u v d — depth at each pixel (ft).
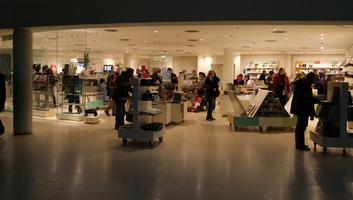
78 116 32.01
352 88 33.04
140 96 21.50
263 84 40.96
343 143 19.29
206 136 24.79
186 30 38.99
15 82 24.32
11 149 19.83
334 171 15.79
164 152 19.45
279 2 19.79
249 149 20.49
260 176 14.88
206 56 86.89
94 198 11.98
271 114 27.12
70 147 20.51
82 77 33.19
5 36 28.14
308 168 16.28
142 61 98.84
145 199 11.93
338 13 19.42
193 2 20.58
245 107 34.55
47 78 35.55
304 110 20.29
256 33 41.14
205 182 13.96
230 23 21.20
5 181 13.85
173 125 30.22
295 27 35.63
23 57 24.18
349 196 12.44
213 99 33.55
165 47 63.62
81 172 15.23
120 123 27.37
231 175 14.99
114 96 27.14
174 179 14.33
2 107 22.59
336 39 47.24
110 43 56.70
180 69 92.99
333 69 72.54
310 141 23.52
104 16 21.90
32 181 13.88
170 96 32.71
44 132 25.86
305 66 74.69
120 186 13.33
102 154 18.78
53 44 38.68
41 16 23.24
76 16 22.44
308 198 12.19
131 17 21.42
